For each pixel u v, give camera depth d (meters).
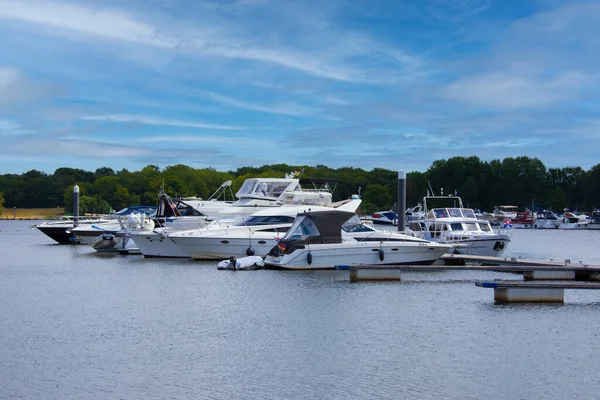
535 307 26.22
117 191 145.50
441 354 19.06
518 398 15.51
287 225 44.81
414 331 21.86
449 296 28.77
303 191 56.44
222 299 28.08
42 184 183.62
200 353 19.23
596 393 15.83
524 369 17.62
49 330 22.23
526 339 20.78
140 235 47.69
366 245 38.34
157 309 25.94
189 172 146.00
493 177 156.12
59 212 175.00
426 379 16.83
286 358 18.69
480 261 39.09
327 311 25.22
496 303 27.02
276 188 55.94
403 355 18.95
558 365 17.98
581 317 24.14
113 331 22.06
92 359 18.66
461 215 49.34
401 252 38.94
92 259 47.97
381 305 26.48
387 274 34.03
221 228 45.06
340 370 17.58
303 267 37.88
